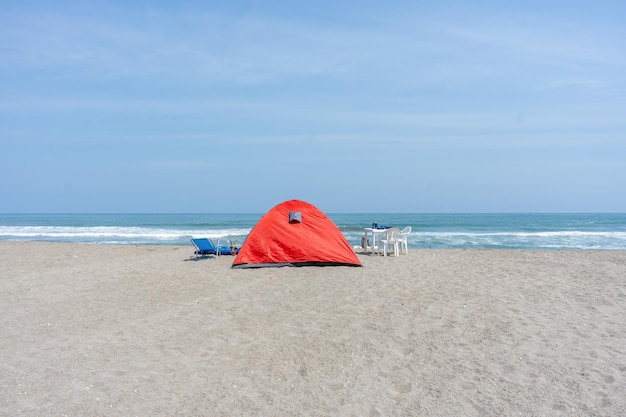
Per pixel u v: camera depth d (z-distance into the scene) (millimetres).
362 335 6879
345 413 4652
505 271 12320
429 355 6078
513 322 7379
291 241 13367
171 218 81375
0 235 34406
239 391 5129
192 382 5340
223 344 6578
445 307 8398
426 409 4691
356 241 24906
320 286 10391
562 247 24297
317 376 5516
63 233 36469
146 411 4645
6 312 8352
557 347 6258
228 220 67500
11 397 4871
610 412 4527
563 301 8828
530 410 4613
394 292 9680
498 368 5621
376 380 5391
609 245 25359
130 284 10805
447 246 24859
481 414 4586
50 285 10805
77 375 5461
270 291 9930
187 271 12586
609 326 7160
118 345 6527
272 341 6684
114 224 55938
